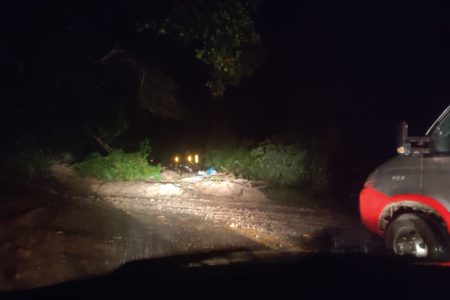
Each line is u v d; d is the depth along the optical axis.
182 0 12.88
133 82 20.33
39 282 8.62
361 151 21.69
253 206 16.09
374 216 9.00
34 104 16.08
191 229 12.47
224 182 19.27
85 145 20.53
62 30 14.93
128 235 11.47
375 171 9.20
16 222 11.30
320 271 6.91
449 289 5.85
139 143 23.27
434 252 8.08
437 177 8.27
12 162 16.06
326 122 21.25
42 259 9.47
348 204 17.56
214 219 13.83
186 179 20.48
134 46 18.69
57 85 16.22
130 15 15.71
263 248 10.91
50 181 17.39
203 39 13.73
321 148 20.64
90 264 9.54
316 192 19.52
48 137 17.36
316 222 14.10
